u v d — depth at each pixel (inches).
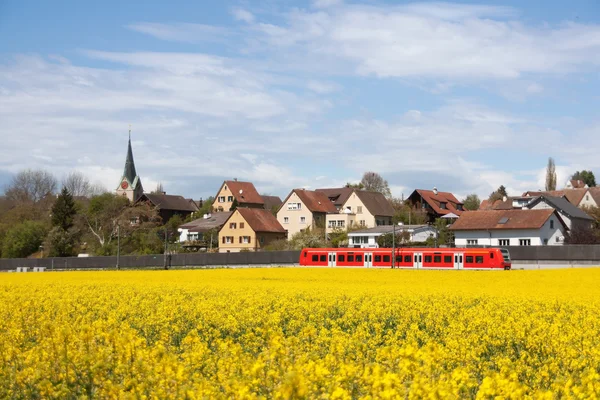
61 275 2106.3
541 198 3501.5
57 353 419.5
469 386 365.1
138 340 440.5
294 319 778.2
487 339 588.1
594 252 2536.9
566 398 347.6
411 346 389.4
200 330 683.4
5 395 386.0
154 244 3794.3
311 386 347.3
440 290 1235.2
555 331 593.0
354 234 3609.7
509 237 3102.9
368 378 341.7
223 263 3129.9
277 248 3590.1
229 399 339.3
